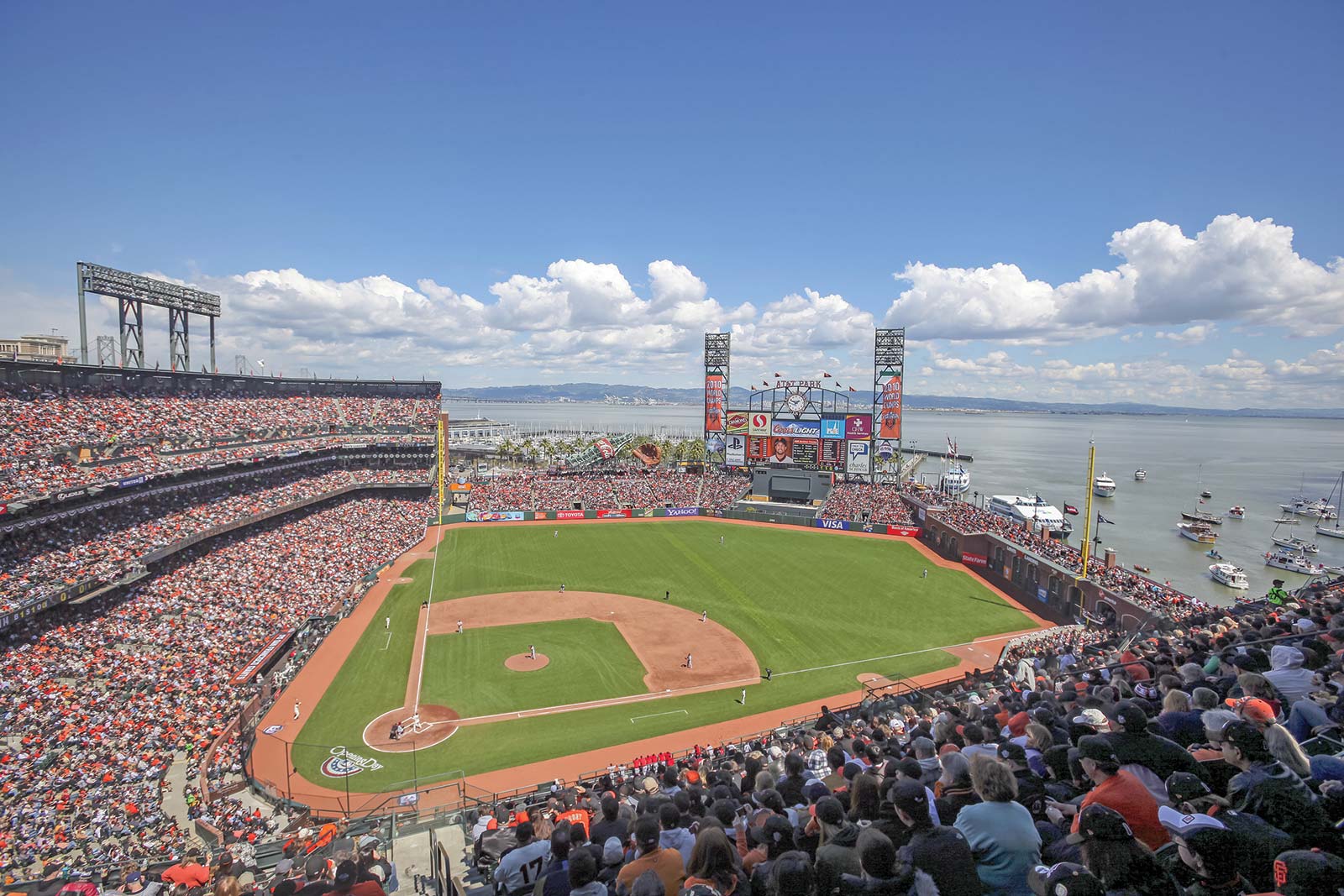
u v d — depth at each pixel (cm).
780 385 10125
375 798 2998
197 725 3438
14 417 5200
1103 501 13525
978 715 1731
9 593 3731
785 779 1212
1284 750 705
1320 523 11206
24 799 2689
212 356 8200
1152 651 1872
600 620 5456
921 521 8388
